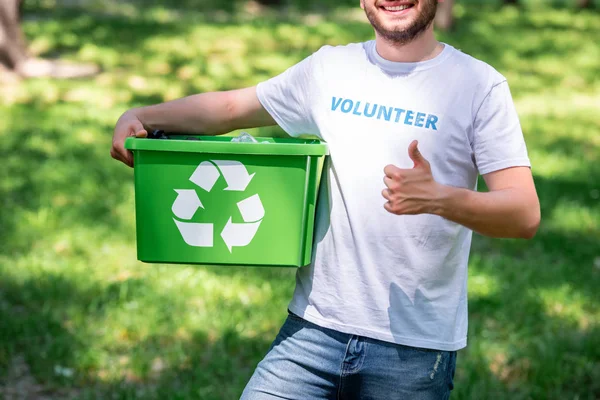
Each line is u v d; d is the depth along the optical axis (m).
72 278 5.10
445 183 2.29
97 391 4.01
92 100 9.92
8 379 4.08
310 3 19.58
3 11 10.85
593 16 20.78
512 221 2.18
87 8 16.08
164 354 4.33
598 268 5.74
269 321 4.72
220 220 2.40
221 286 5.10
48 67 11.20
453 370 2.43
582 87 13.18
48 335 4.41
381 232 2.30
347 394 2.40
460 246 2.34
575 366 4.32
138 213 2.41
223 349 4.38
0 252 5.46
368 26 16.19
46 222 5.96
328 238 2.39
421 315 2.32
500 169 2.25
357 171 2.32
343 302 2.35
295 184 2.37
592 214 6.79
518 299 5.11
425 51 2.31
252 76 11.87
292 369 2.41
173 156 2.37
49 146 7.94
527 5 22.44
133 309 4.72
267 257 2.41
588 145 9.43
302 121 2.50
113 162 7.54
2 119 8.79
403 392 2.35
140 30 14.05
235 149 2.34
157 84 10.95
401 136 2.29
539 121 10.48
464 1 22.11
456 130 2.27
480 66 2.29
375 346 2.33
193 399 3.86
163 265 5.38
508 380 4.25
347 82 2.36
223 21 15.77
